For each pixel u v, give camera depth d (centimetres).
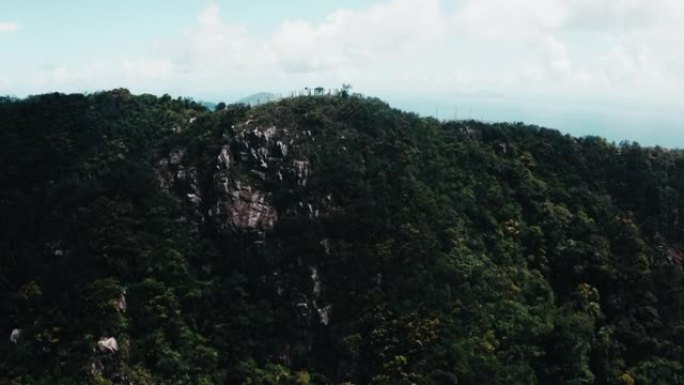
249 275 9819
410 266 9644
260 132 10594
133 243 9625
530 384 9056
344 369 8981
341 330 9225
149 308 9088
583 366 9438
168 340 8962
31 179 10694
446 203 10838
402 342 8931
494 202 11338
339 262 9706
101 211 9962
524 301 10006
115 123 11594
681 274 10900
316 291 9525
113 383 8425
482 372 8750
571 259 10756
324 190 10212
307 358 9156
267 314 9369
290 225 9912
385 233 9956
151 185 10425
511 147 12519
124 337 8819
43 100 12100
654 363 9769
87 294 9056
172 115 11862
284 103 11519
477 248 10450
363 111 11594
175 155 10812
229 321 9288
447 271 9712
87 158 10894
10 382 8312
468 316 9394
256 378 8800
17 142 11144
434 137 12112
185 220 10175
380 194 10369
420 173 11081
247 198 10138
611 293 10481
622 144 13488
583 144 13188
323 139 10888
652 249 11288
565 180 12225
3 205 10325
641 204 12081
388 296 9388
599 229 11294
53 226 9988
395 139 11388
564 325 9662
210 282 9600
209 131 10994
